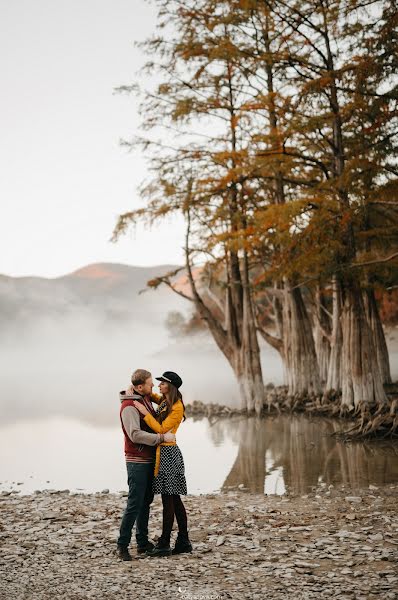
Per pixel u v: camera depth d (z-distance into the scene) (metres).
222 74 27.36
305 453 17.25
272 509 10.20
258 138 22.50
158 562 7.32
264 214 22.14
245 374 28.20
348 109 21.69
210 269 29.91
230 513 10.01
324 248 22.27
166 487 7.52
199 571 6.93
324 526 8.91
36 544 8.20
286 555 7.48
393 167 22.67
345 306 24.14
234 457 17.02
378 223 27.62
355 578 6.53
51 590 6.33
